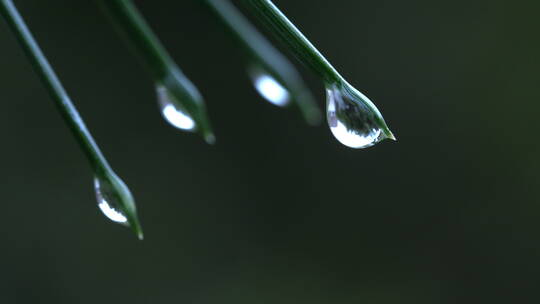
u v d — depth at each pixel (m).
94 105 0.53
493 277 0.55
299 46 0.09
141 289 0.52
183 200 0.54
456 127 0.57
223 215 0.54
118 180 0.10
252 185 0.55
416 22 0.58
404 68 0.58
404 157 0.57
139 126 0.54
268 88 0.15
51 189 0.51
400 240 0.55
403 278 0.55
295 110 0.55
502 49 0.58
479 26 0.58
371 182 0.56
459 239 0.55
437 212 0.56
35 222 0.50
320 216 0.55
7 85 0.50
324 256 0.55
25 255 0.49
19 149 0.50
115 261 0.51
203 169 0.55
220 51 0.55
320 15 0.58
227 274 0.54
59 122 0.51
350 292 0.54
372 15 0.58
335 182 0.56
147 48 0.11
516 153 0.57
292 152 0.56
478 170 0.57
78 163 0.51
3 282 0.48
